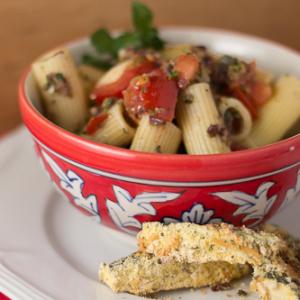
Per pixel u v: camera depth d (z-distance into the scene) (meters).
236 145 0.44
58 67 0.45
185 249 0.38
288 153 0.38
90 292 0.39
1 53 0.60
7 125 0.62
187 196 0.38
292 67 0.49
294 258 0.39
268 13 0.62
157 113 0.41
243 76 0.45
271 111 0.45
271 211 0.41
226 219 0.40
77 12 0.60
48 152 0.41
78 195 0.41
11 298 0.39
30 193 0.47
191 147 0.41
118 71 0.44
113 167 0.38
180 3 0.61
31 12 0.59
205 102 0.42
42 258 0.41
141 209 0.39
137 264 0.38
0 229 0.44
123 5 0.60
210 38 0.52
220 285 0.39
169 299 0.39
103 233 0.44
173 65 0.43
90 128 0.43
